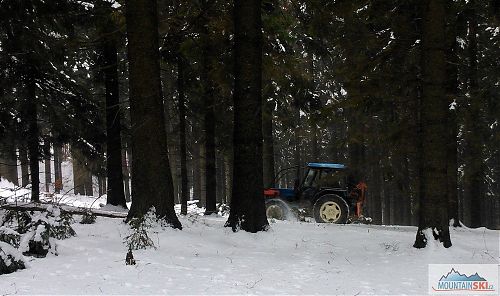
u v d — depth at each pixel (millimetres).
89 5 12469
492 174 30188
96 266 6223
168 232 8500
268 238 9008
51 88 14586
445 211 8094
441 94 8211
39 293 4852
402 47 11922
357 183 16078
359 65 12477
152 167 8938
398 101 12773
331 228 10625
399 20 11773
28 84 14109
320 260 7355
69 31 13516
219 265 6633
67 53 14047
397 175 14039
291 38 13305
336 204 13406
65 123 14992
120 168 14156
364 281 5895
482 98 11953
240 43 9617
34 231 7070
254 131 9531
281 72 14016
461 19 12188
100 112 15281
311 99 15992
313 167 14656
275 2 12648
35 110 14406
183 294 4980
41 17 12906
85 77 19359
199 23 13008
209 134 14938
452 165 11773
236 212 9500
